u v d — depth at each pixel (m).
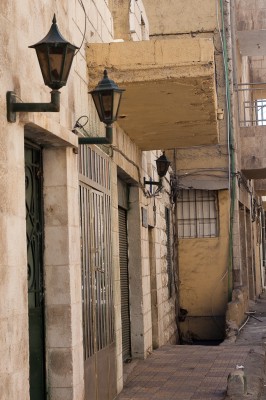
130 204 13.13
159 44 9.05
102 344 9.17
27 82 6.32
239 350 13.66
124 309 12.57
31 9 6.58
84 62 8.91
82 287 8.25
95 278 9.00
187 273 20.08
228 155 19.73
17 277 5.86
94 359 8.65
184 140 12.55
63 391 7.33
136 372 11.60
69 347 7.36
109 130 7.61
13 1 6.03
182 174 19.84
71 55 5.83
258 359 12.51
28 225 7.18
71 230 7.57
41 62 5.81
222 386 10.17
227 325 16.34
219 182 19.80
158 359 12.89
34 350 7.27
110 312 9.81
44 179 7.50
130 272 13.05
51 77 5.79
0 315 5.46
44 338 7.38
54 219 7.48
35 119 6.24
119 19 11.87
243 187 22.73
